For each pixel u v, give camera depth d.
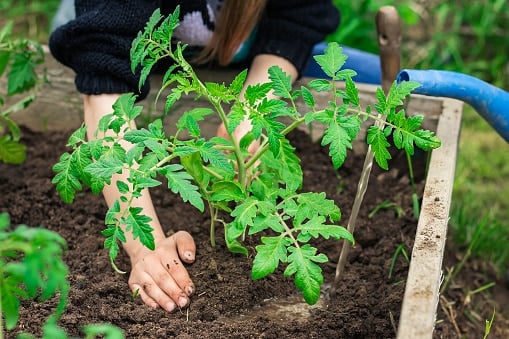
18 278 1.56
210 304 2.02
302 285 1.69
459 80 2.22
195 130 1.85
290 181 1.94
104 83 2.22
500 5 3.84
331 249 2.33
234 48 2.54
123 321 1.94
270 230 2.29
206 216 2.41
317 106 2.73
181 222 2.38
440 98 2.65
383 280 2.23
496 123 2.32
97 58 2.21
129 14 2.21
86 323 1.92
